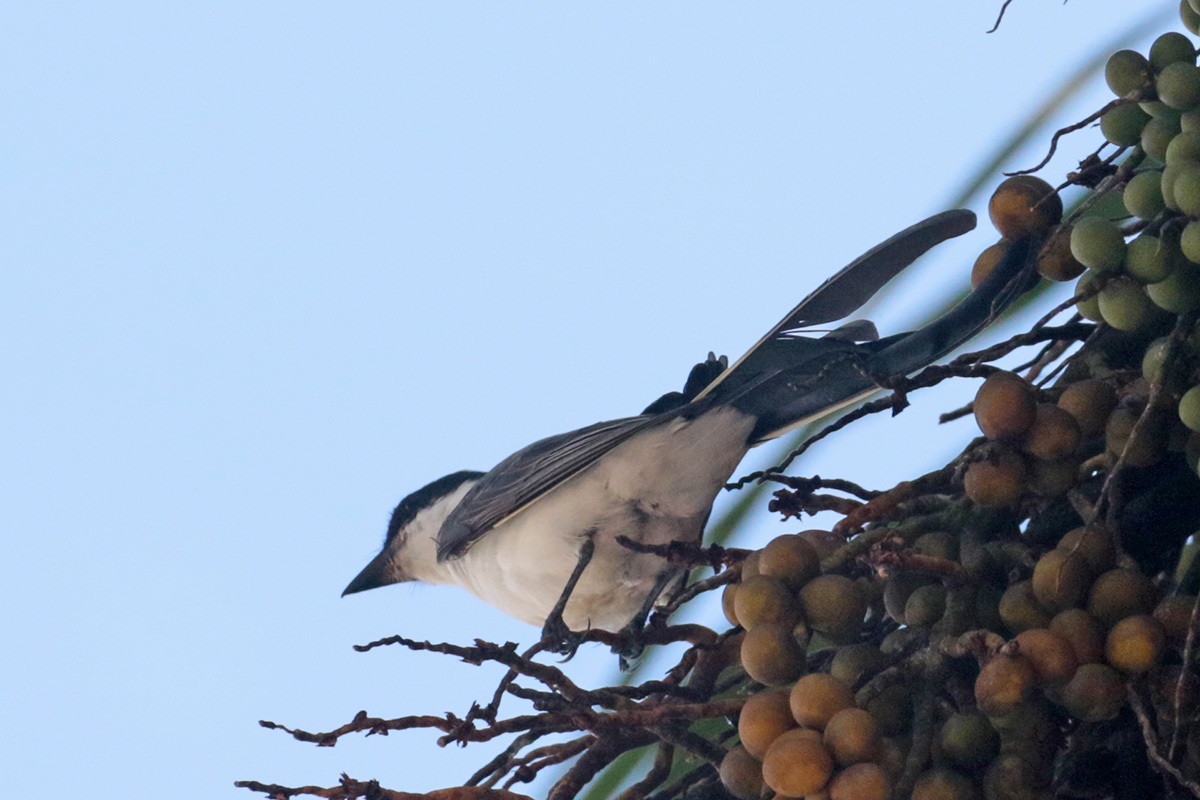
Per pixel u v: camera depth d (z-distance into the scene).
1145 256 5.88
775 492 5.97
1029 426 5.90
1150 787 5.88
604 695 5.98
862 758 5.86
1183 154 5.87
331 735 5.92
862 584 5.93
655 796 6.01
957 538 5.91
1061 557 5.87
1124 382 5.91
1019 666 5.86
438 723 5.94
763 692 5.89
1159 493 5.92
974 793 5.87
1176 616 5.86
